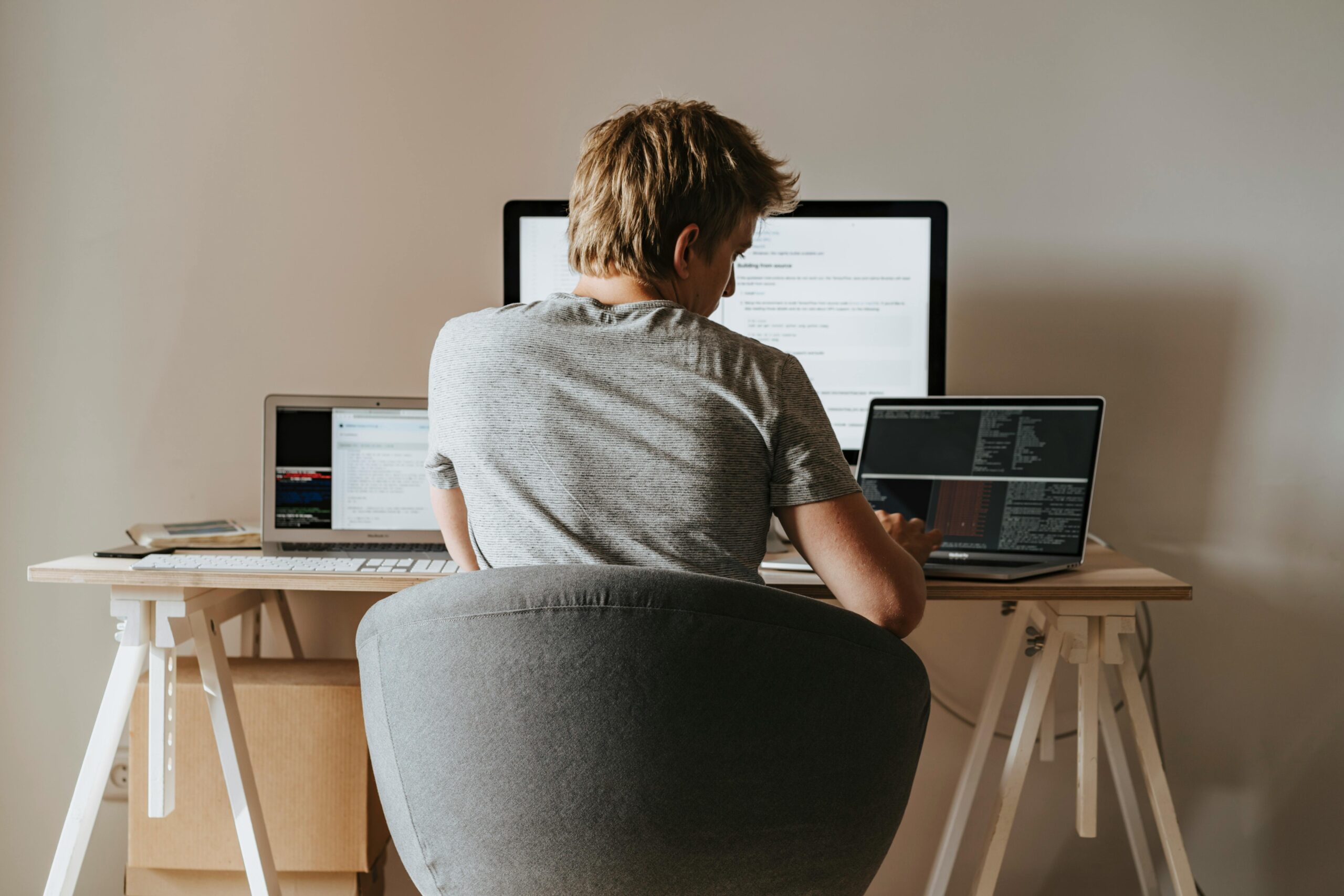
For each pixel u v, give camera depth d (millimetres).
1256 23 1647
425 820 748
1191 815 1703
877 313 1566
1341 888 1682
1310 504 1662
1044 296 1677
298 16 1688
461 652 686
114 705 1229
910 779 827
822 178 1681
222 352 1701
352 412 1454
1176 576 1683
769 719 691
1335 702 1670
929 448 1433
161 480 1706
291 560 1283
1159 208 1666
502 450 803
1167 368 1671
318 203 1694
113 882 1698
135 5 1683
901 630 805
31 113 1684
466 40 1689
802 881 761
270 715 1404
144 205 1689
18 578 1702
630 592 657
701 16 1680
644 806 692
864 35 1674
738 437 785
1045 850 1733
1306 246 1652
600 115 1687
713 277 933
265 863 1303
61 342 1695
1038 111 1668
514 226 1563
